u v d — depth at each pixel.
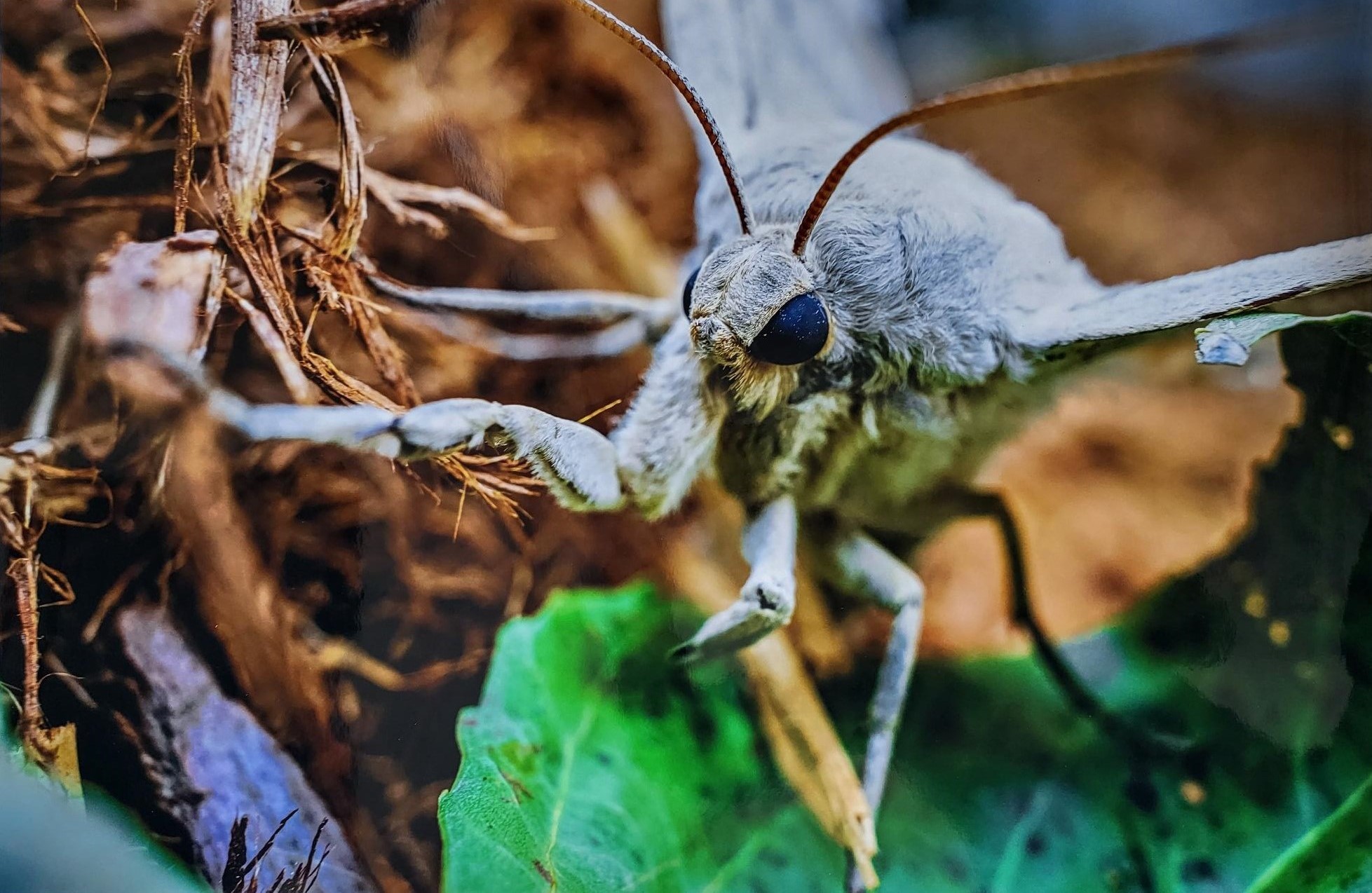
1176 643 0.06
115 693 0.05
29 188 0.06
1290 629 0.06
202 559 0.06
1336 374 0.06
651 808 0.06
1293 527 0.06
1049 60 0.08
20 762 0.05
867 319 0.06
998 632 0.07
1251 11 0.07
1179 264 0.07
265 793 0.06
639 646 0.06
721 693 0.06
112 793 0.05
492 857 0.05
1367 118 0.07
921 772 0.06
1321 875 0.06
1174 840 0.06
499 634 0.06
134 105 0.06
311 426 0.05
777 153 0.06
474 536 0.06
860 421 0.06
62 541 0.05
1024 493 0.07
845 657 0.06
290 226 0.06
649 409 0.06
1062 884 0.06
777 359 0.05
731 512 0.06
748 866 0.06
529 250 0.07
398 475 0.06
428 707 0.06
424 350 0.06
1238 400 0.07
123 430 0.05
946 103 0.05
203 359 0.05
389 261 0.06
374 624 0.06
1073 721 0.06
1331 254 0.06
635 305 0.07
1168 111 0.08
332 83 0.06
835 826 0.06
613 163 0.07
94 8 0.06
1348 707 0.06
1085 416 0.07
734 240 0.05
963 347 0.06
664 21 0.07
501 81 0.07
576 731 0.06
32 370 0.05
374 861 0.06
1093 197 0.08
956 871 0.06
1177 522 0.07
